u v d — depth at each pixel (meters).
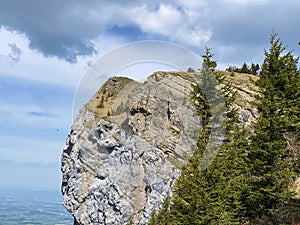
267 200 24.67
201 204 22.25
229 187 23.05
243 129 25.86
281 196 23.86
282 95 26.08
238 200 24.95
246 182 24.58
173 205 24.97
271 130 25.17
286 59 26.97
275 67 26.98
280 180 24.38
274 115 24.83
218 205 22.30
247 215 25.27
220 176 22.27
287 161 24.59
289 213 24.50
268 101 25.64
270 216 24.78
